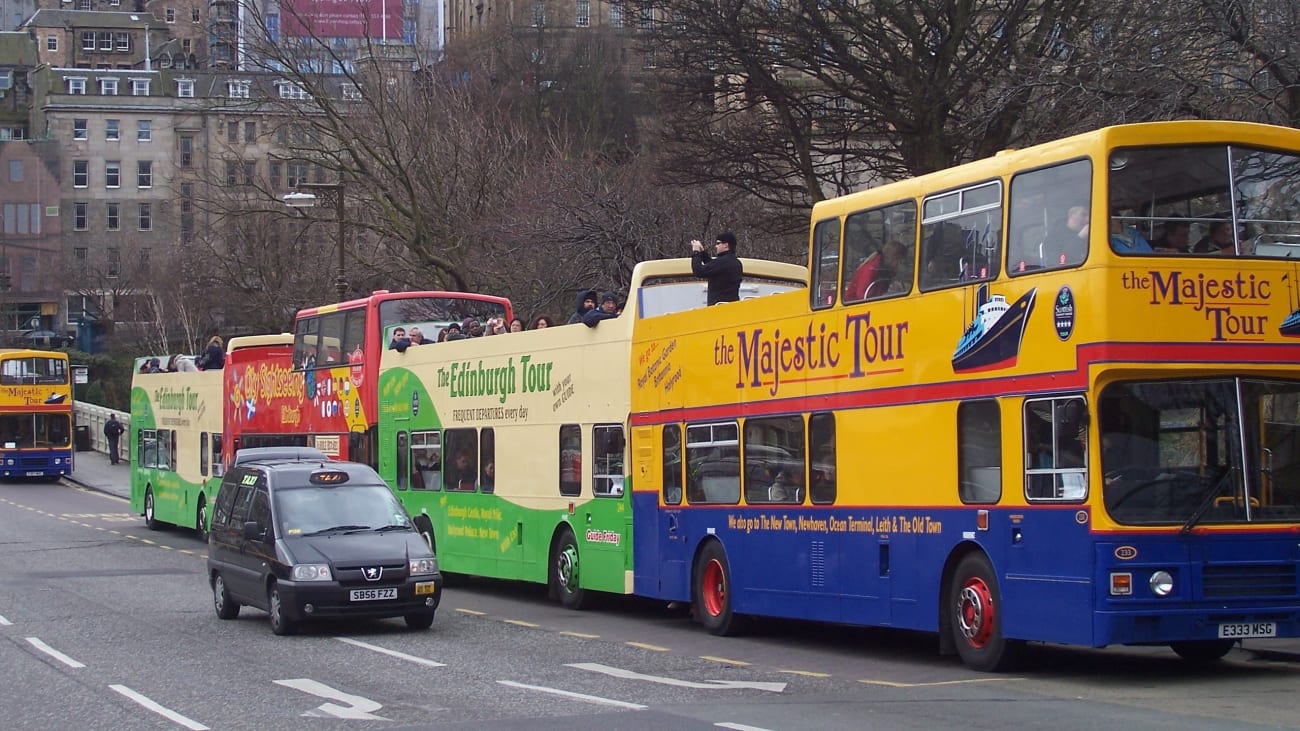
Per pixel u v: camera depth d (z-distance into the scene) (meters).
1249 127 12.91
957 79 30.06
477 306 29.66
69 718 12.37
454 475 25.73
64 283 103.50
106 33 145.75
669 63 33.50
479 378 24.92
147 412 42.94
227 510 20.70
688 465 19.02
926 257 14.62
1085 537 12.39
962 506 13.88
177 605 22.31
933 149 30.66
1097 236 12.53
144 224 122.06
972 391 13.80
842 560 15.72
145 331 80.75
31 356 62.62
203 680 14.48
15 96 129.00
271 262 53.25
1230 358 12.63
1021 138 29.62
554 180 38.75
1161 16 19.66
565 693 13.14
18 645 17.58
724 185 37.16
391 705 12.62
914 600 14.56
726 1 31.06
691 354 19.02
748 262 20.75
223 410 36.19
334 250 51.75
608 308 21.83
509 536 23.73
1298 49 18.22
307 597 18.11
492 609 22.23
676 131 34.66
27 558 31.53
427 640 17.89
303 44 44.41
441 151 43.19
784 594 16.80
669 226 36.53
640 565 20.08
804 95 33.06
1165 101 19.09
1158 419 12.55
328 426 30.42
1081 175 12.80
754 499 17.47
